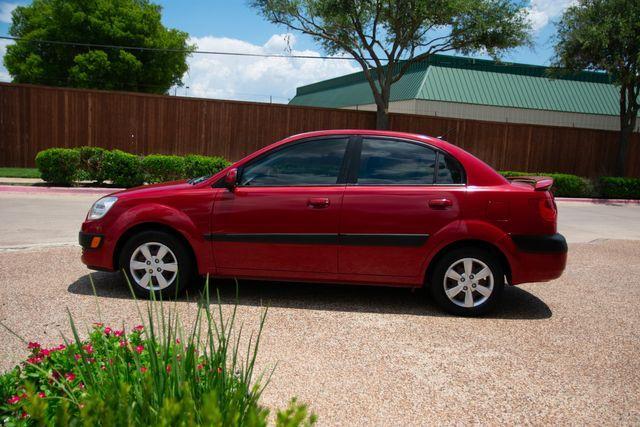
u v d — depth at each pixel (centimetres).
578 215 1416
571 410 326
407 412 315
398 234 496
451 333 455
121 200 523
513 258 494
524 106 3741
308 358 387
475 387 352
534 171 2083
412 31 1873
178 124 1795
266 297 540
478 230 490
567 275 702
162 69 3919
